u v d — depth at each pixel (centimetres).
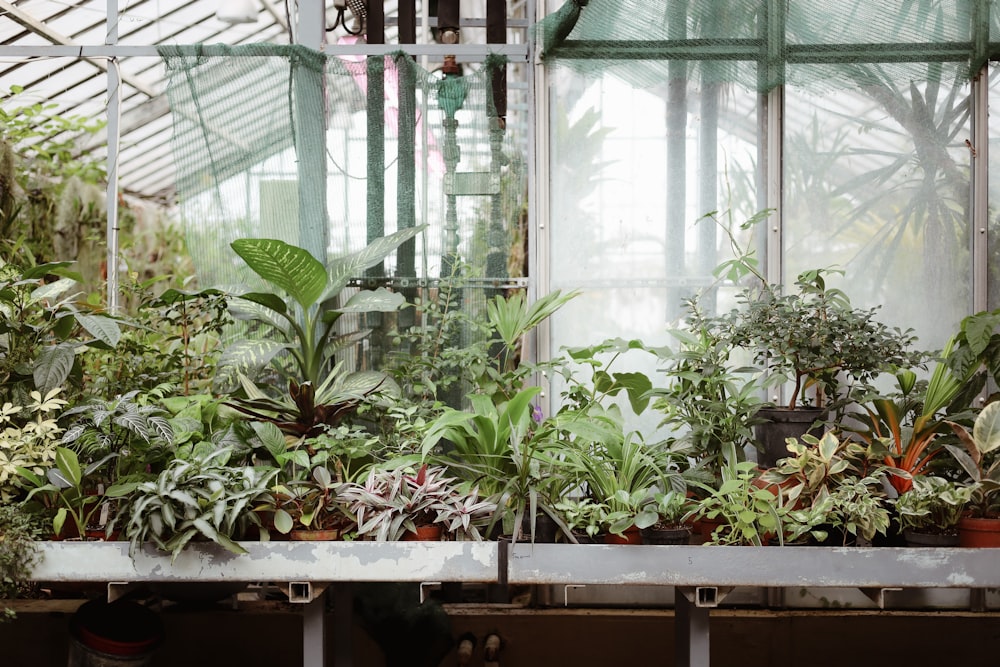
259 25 496
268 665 319
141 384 300
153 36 468
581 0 285
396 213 335
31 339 277
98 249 620
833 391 287
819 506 239
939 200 329
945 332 329
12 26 423
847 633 313
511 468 261
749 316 282
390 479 253
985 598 315
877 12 314
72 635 262
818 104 332
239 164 325
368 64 334
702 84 334
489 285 336
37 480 248
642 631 315
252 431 278
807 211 333
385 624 311
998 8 316
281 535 250
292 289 298
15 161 523
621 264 338
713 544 247
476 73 337
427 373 322
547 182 336
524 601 322
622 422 288
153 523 229
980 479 251
